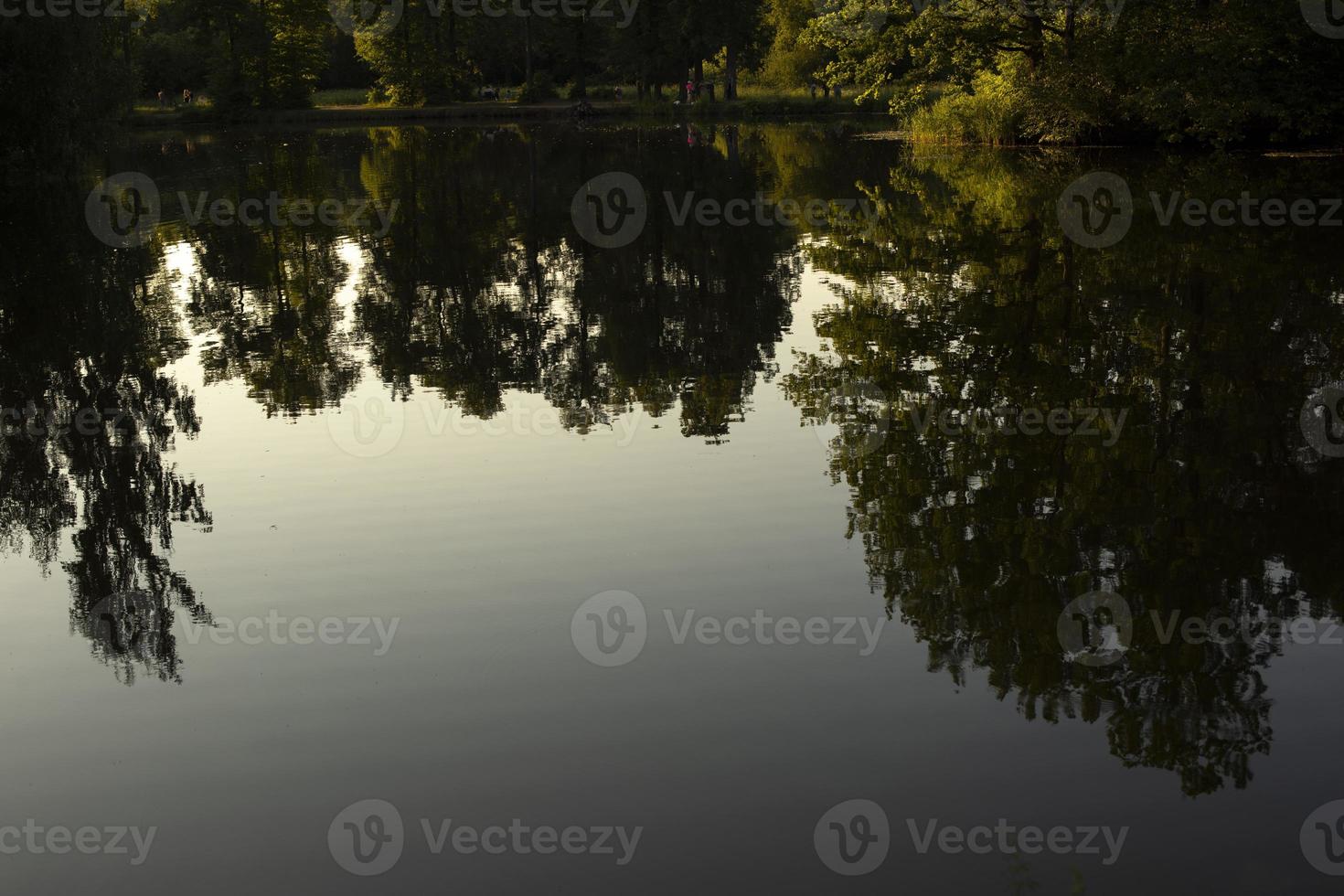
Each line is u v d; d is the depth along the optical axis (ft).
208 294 43.80
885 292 40.29
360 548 19.79
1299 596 17.34
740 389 29.09
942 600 17.47
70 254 53.67
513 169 90.48
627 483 22.57
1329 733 13.93
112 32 92.07
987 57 97.09
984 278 41.88
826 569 18.56
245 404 28.96
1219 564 18.43
